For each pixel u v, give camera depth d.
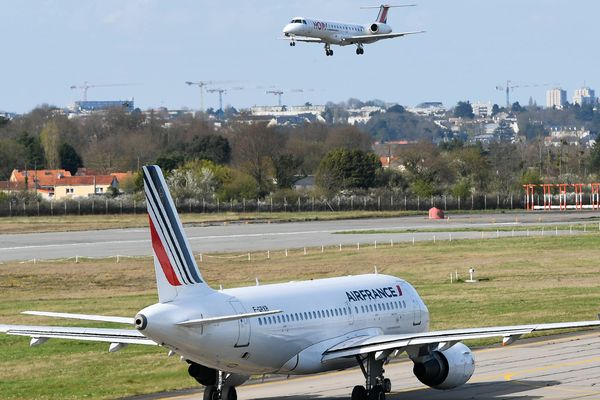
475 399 109.19
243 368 99.69
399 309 116.62
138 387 117.88
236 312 97.44
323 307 107.00
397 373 124.44
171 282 94.56
